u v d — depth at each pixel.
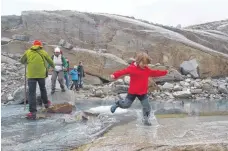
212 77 25.94
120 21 29.09
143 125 7.96
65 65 14.02
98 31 29.30
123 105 8.27
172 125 7.86
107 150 5.61
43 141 6.75
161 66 23.62
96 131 7.61
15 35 27.81
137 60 8.15
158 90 19.55
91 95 18.27
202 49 26.56
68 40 29.16
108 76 24.67
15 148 6.21
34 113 9.68
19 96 14.63
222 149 5.48
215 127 7.45
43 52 10.16
